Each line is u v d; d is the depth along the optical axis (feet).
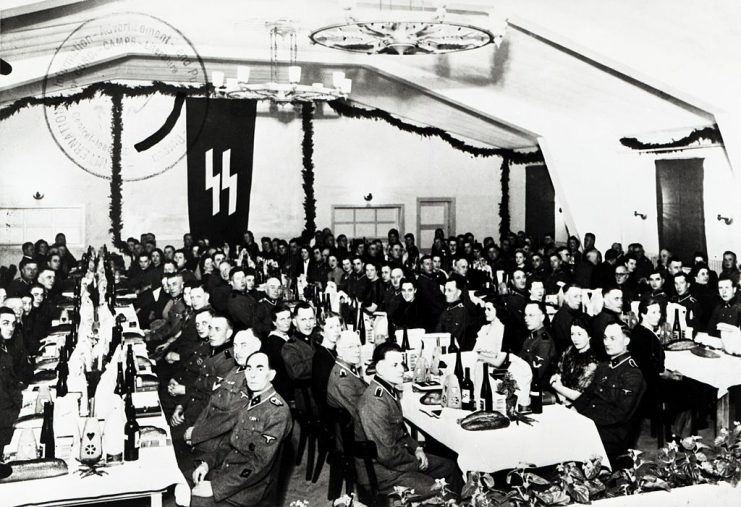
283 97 29.45
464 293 24.50
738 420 17.10
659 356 16.69
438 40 18.67
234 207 40.81
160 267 31.96
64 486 9.62
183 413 15.19
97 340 15.89
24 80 30.63
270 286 22.56
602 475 11.89
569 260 31.22
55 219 39.06
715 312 21.33
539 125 36.32
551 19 24.38
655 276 22.80
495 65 31.99
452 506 11.09
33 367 15.94
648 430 18.54
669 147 32.35
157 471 10.07
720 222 30.42
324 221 43.01
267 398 12.18
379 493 12.16
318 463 15.39
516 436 12.17
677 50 23.95
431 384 14.93
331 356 14.51
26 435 10.36
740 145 25.90
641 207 34.58
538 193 42.91
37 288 20.94
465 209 44.42
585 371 15.39
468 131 42.93
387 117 42.93
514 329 22.31
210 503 11.80
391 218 43.86
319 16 29.48
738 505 11.75
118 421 10.46
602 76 29.40
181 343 19.97
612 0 22.68
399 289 25.54
